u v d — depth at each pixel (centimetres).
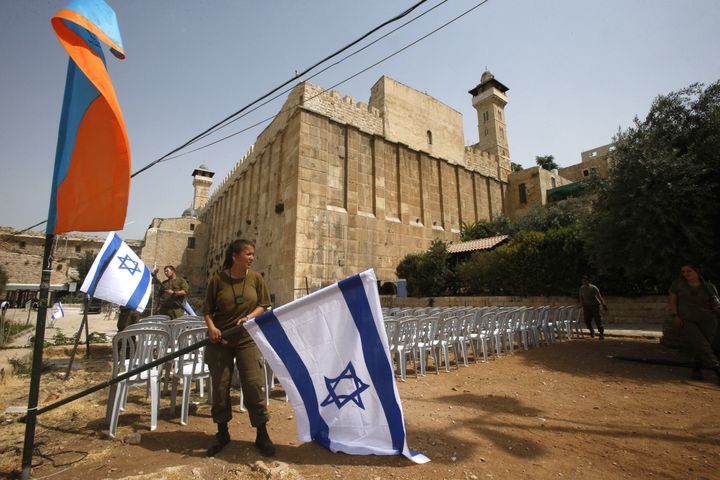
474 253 1862
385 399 320
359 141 2345
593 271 1302
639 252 920
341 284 336
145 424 414
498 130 3922
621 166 989
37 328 296
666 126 984
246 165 3030
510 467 301
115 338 394
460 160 3053
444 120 2991
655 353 770
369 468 294
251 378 332
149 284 685
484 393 535
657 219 893
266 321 332
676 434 373
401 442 310
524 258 1481
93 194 303
